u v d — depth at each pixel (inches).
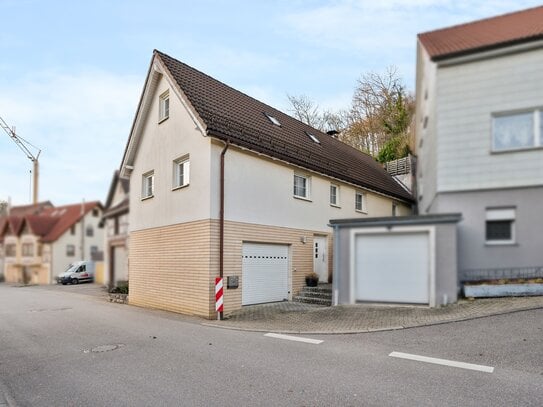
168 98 612.7
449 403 191.3
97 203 1925.4
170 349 311.3
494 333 301.3
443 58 460.4
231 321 439.5
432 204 517.0
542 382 213.6
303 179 650.8
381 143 1457.9
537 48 426.3
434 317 364.5
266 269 556.1
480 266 429.4
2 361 299.0
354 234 459.8
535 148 421.1
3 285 1669.5
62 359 296.8
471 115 450.9
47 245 1788.9
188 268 516.4
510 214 425.4
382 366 249.9
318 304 542.9
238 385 224.5
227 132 513.7
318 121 1633.9
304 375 237.9
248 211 531.2
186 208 530.0
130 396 214.7
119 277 1266.0
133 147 668.1
